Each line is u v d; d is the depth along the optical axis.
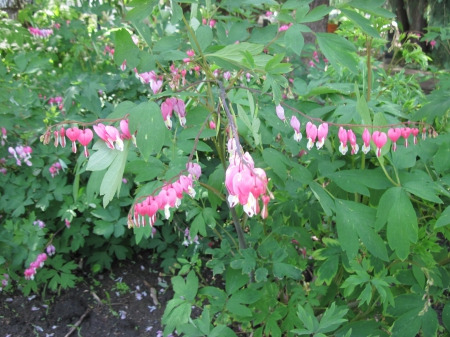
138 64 0.40
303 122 0.50
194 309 0.75
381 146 0.40
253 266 0.48
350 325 0.49
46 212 0.79
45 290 0.79
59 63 1.12
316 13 0.40
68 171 0.83
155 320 0.74
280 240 0.60
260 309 0.52
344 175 0.45
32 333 0.70
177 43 0.43
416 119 0.53
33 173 0.74
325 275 0.50
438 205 0.54
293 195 0.54
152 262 0.89
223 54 0.38
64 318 0.73
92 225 0.83
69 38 1.04
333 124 0.41
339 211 0.44
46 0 1.19
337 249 0.51
